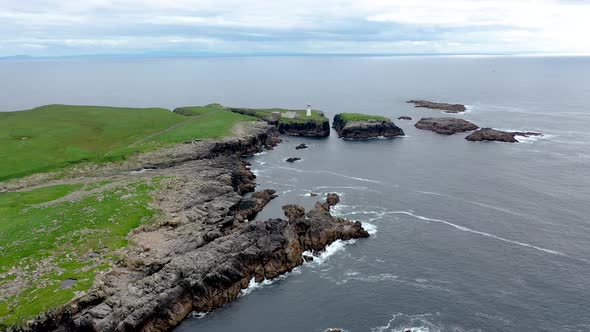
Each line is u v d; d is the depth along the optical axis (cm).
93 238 6900
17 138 12225
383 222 8962
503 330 5781
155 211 8006
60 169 10481
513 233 8456
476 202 10012
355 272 7188
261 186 11181
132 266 6284
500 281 6862
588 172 12250
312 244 7825
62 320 5269
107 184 9506
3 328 4994
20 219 7569
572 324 5872
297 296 6562
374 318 6053
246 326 5916
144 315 5622
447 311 6175
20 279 5791
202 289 6247
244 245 7162
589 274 7012
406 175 12106
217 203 8681
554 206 9731
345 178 11869
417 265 7362
